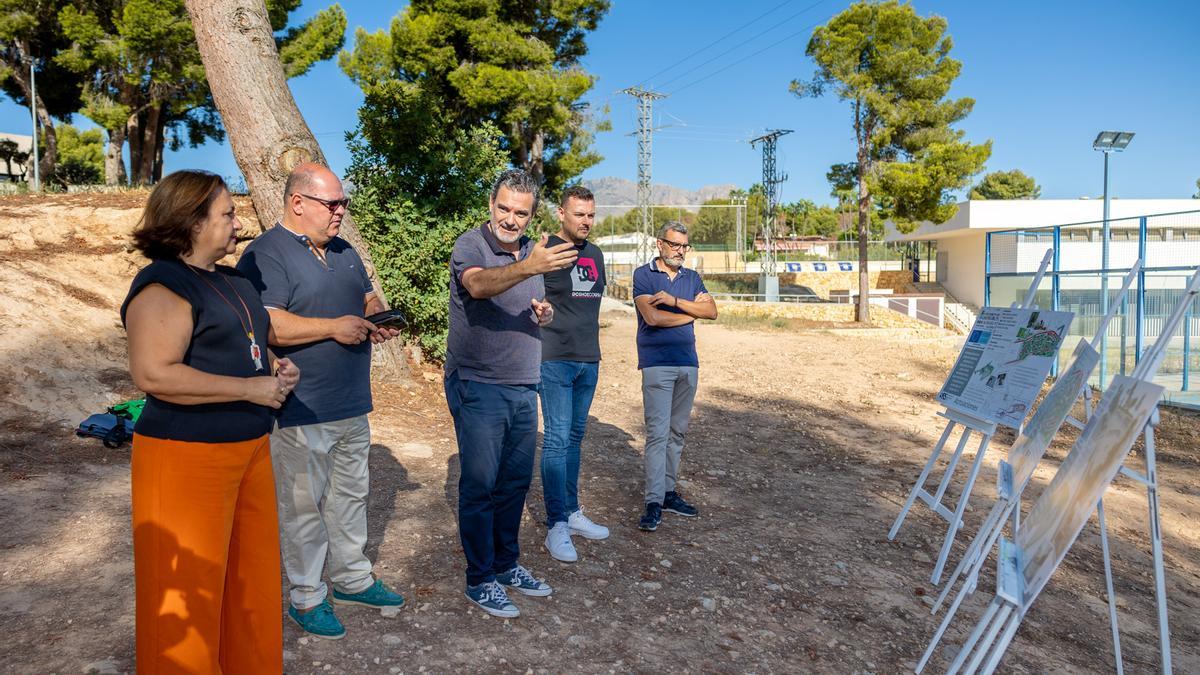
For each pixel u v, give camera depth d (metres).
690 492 5.75
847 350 15.75
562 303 4.21
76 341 6.70
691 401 5.06
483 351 3.36
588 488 5.60
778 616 3.83
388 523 4.54
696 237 72.69
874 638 3.71
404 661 3.06
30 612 3.17
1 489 4.38
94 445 5.31
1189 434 9.16
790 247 56.12
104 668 2.80
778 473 6.55
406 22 20.92
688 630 3.59
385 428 6.60
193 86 21.45
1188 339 11.48
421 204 9.57
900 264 45.69
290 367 2.43
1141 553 5.34
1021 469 3.81
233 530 2.46
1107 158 17.50
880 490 6.27
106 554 3.78
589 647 3.33
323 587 3.22
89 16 19.30
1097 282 14.01
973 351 5.26
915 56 25.58
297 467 3.02
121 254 8.98
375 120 9.55
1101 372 12.04
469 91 20.83
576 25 23.98
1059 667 3.59
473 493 3.44
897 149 27.73
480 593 3.51
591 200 4.21
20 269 7.74
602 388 9.98
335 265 3.11
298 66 22.02
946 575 4.58
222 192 2.29
